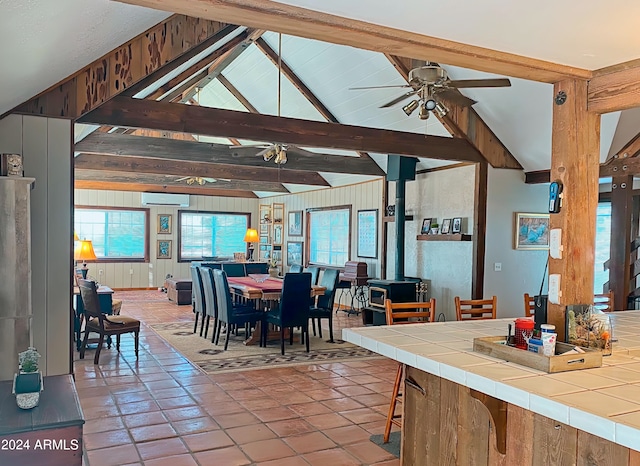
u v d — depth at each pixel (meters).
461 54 2.30
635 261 6.49
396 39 2.17
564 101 2.57
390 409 3.32
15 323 3.28
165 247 12.42
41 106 3.92
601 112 2.54
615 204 5.81
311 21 2.00
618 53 2.31
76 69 3.77
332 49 6.38
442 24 2.07
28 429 1.96
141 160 8.55
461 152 6.52
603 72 2.48
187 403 4.03
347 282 8.71
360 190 9.30
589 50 2.29
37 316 3.94
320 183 10.21
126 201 12.02
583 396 1.69
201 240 12.87
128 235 12.07
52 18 2.30
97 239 11.76
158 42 4.16
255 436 3.40
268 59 7.34
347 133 5.82
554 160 2.60
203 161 7.46
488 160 6.70
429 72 4.15
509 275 6.95
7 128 3.83
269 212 12.73
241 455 3.11
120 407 3.91
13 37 2.28
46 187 3.95
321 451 3.18
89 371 4.92
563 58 2.39
